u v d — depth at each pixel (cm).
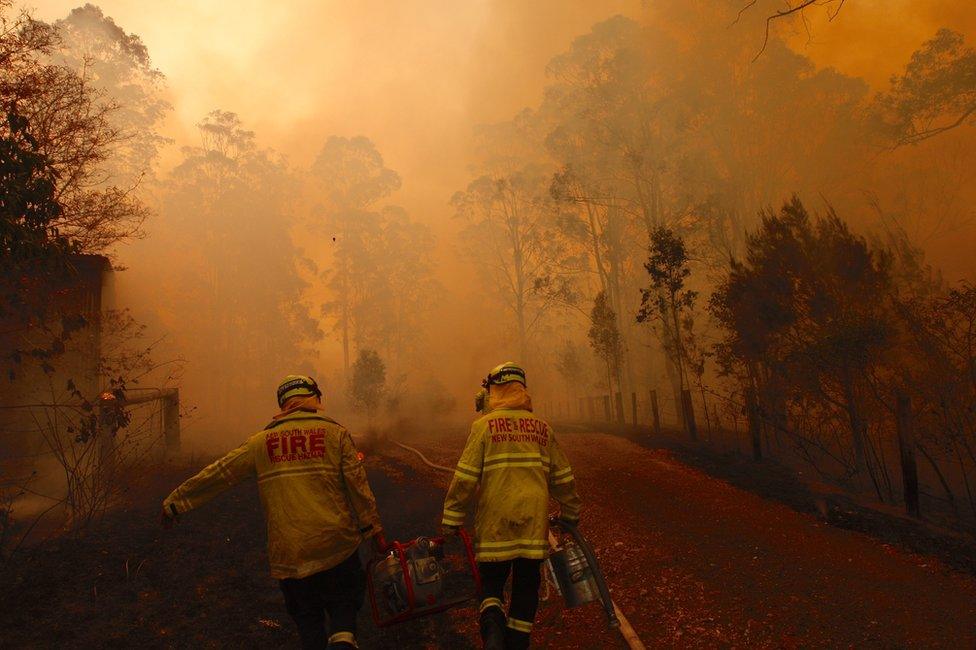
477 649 484
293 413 396
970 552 625
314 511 371
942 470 1080
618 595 565
